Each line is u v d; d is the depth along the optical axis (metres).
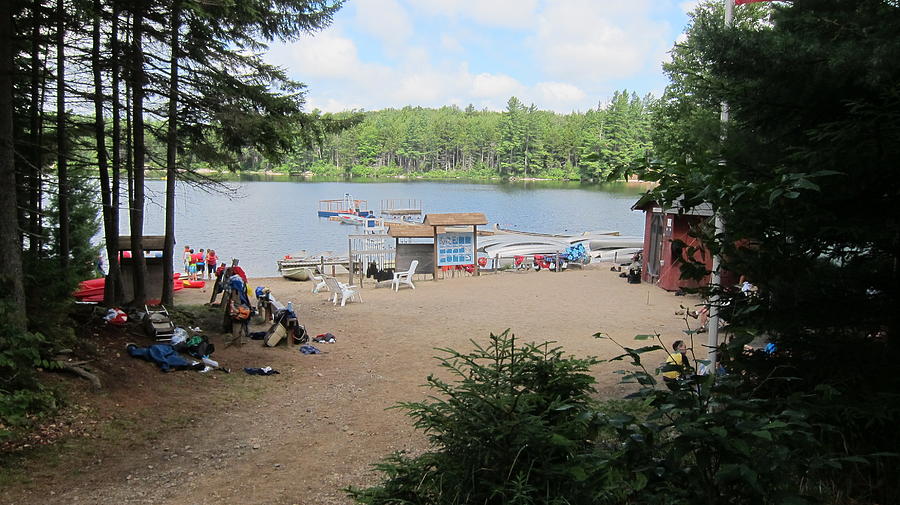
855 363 4.52
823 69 4.95
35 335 8.36
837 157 4.34
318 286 22.83
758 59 5.27
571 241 40.47
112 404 8.90
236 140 15.16
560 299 20.92
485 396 3.88
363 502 3.93
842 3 5.37
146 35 14.09
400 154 171.50
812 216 4.24
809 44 5.04
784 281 4.50
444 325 16.69
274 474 7.14
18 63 12.43
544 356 4.39
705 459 2.72
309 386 11.03
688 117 17.02
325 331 15.91
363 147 167.75
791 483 2.97
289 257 33.28
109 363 10.18
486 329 16.09
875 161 4.26
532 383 4.20
